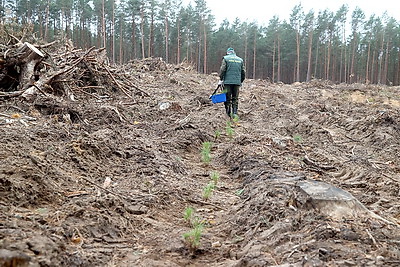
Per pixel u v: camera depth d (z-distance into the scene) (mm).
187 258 2494
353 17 50688
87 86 8164
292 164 4996
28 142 3984
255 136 6758
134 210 3197
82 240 2461
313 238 2387
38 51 6973
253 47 49906
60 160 3801
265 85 18703
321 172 4766
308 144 6574
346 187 4234
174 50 46562
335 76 48469
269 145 6109
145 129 6480
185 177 4441
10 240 2039
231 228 3002
